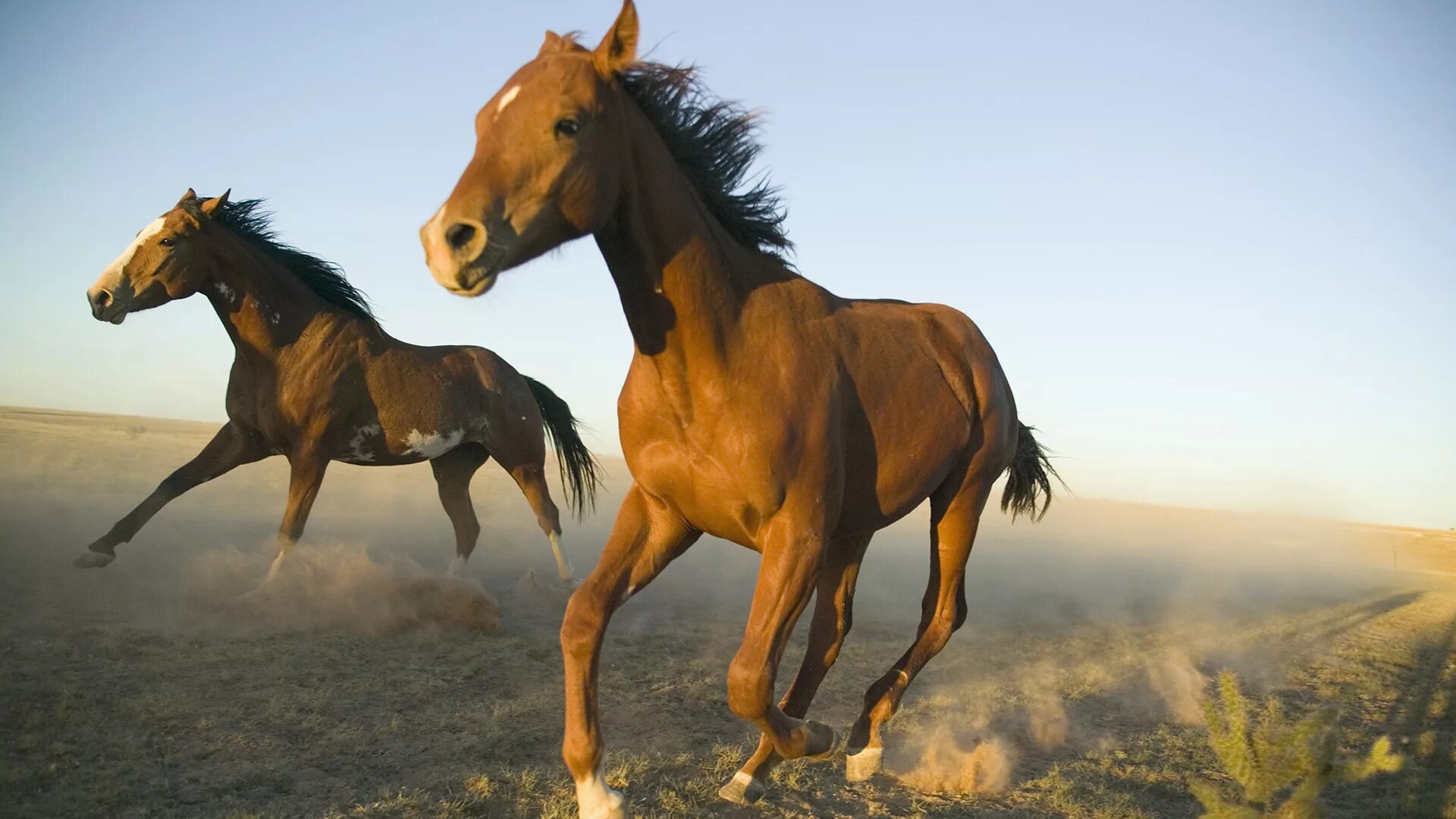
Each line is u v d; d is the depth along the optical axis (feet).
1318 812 9.47
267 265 23.21
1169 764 15.93
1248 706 19.99
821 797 13.08
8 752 12.24
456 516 29.40
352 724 14.57
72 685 15.01
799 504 10.16
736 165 11.26
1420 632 32.99
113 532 23.62
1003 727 17.72
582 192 8.64
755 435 9.87
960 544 14.10
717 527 10.46
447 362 26.81
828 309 11.53
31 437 68.80
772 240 11.40
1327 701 21.40
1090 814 13.38
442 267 7.92
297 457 23.44
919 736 16.72
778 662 9.94
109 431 87.97
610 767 13.23
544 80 8.65
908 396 12.03
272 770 12.43
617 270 9.82
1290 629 31.63
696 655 21.81
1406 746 17.75
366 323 25.20
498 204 8.12
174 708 14.35
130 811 10.93
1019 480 17.34
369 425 24.67
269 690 15.78
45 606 20.27
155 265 21.88
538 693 17.25
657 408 10.09
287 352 23.31
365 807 11.37
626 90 9.93
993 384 13.91
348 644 19.48
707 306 9.83
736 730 16.22
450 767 13.11
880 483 11.73
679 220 9.75
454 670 18.33
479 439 27.58
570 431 31.63
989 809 13.23
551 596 28.12
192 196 22.44
